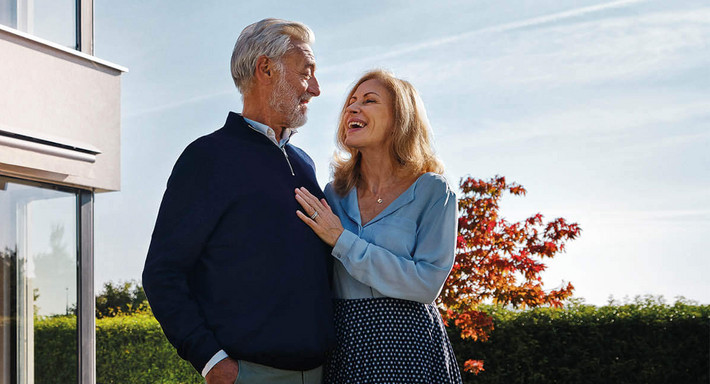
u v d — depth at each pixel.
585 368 10.38
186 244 2.61
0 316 5.70
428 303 2.80
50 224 6.15
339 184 3.05
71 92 6.21
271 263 2.65
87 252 6.41
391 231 2.84
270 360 2.59
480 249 9.62
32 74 5.89
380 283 2.71
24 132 5.68
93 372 6.36
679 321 10.31
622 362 10.35
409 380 2.70
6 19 5.84
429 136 3.04
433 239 2.84
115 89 6.63
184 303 2.58
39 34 6.10
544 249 9.70
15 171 5.79
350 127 2.96
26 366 5.87
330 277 2.87
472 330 9.78
